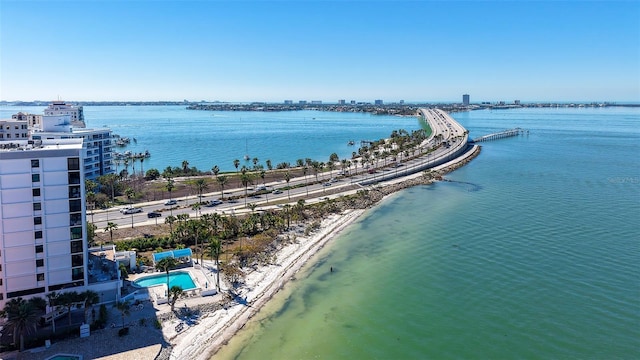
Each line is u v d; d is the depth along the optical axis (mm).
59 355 76812
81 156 88562
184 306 93938
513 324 89438
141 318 88688
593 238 137000
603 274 110500
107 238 133000
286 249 132750
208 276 109188
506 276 111250
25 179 85000
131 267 110000
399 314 94812
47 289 88812
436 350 81875
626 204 178500
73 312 89812
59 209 88125
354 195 195375
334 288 107688
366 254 129875
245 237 138500
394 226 156500
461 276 112375
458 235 144125
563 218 159375
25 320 76562
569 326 87875
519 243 134500
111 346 80000
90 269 101125
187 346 81750
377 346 83375
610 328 86812
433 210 176625
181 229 131875
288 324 91062
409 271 116750
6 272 85312
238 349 82062
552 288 103875
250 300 100250
